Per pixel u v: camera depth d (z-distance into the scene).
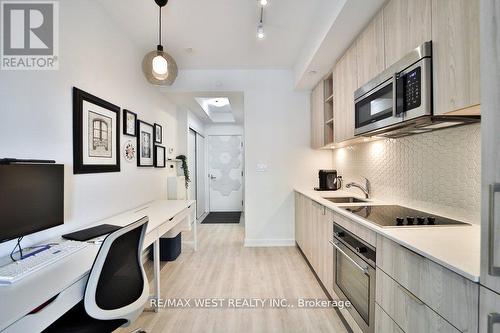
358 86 1.98
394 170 2.02
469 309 0.76
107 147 2.14
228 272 2.69
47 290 0.93
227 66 3.40
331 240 1.99
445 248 0.95
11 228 1.14
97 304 1.11
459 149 1.39
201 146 5.86
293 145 3.56
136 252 1.39
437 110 1.12
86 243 1.44
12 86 1.36
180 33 2.54
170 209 2.54
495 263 0.67
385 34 1.58
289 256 3.14
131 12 2.19
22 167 1.20
